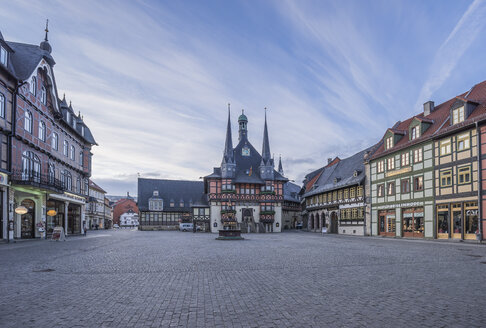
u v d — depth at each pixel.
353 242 25.11
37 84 28.02
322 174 57.19
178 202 79.88
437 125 28.56
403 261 12.77
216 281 8.68
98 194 88.81
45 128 29.64
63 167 34.62
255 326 5.16
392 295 7.07
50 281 8.73
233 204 59.56
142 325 5.24
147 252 16.78
